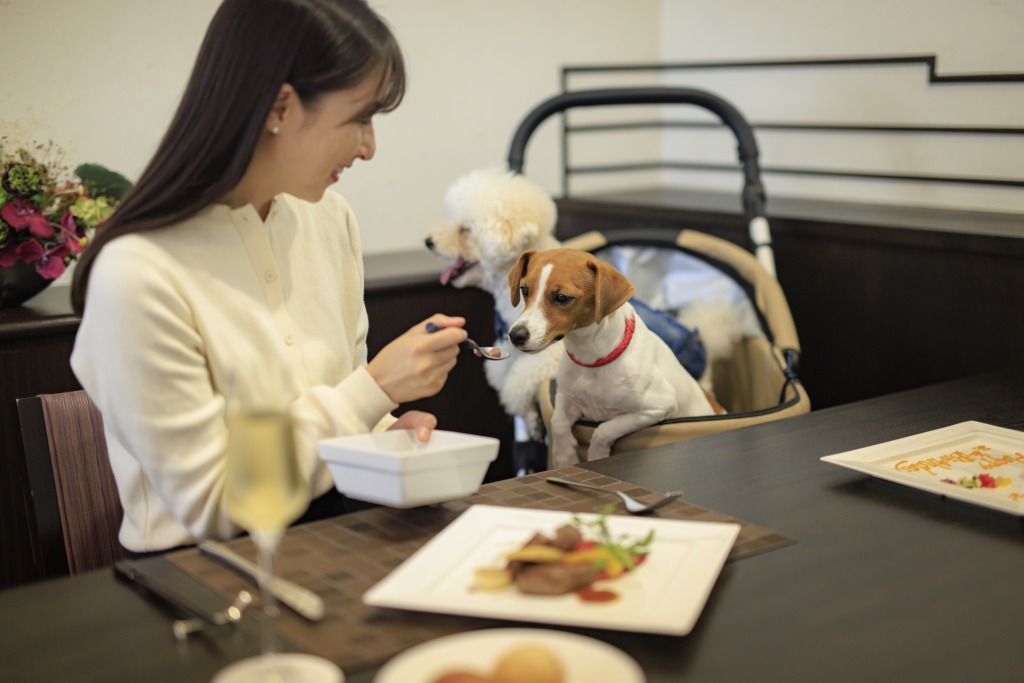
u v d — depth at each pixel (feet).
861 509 3.64
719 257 7.64
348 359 4.59
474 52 9.87
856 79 9.07
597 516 3.47
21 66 7.53
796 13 9.52
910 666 2.58
